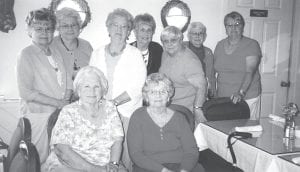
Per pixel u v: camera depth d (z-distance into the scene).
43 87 2.39
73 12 2.77
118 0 3.35
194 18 3.67
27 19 2.42
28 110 2.42
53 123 1.97
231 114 2.59
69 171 1.83
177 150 2.03
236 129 2.16
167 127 2.02
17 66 2.33
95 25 3.30
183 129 2.04
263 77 4.05
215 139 2.20
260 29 3.95
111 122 1.99
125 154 2.45
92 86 1.91
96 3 3.28
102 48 2.48
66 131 1.89
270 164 1.67
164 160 1.99
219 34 3.80
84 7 3.19
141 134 2.00
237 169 1.96
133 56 2.42
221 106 2.59
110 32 2.40
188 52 2.66
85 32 3.27
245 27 3.88
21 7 3.02
